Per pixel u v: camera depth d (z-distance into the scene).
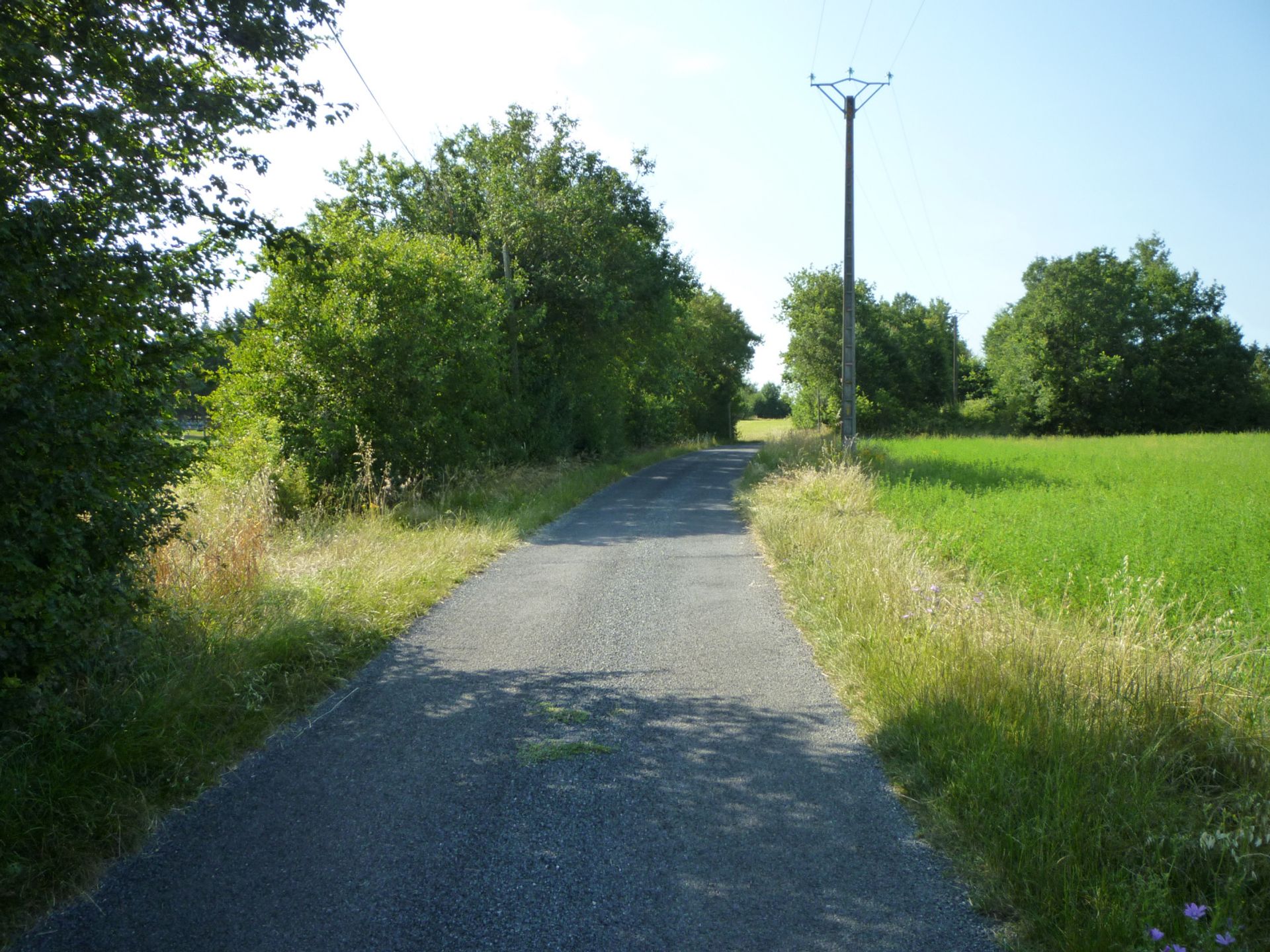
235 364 14.19
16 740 3.83
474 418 17.91
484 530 11.80
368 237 15.80
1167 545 8.11
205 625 5.68
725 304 66.69
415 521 12.72
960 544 9.40
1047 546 8.39
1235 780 3.71
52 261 4.02
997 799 3.54
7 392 3.51
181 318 4.76
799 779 4.02
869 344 48.78
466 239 24.28
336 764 4.27
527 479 18.78
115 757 3.88
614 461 29.45
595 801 3.81
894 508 12.73
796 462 20.84
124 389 4.46
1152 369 50.41
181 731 4.29
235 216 5.10
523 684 5.55
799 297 47.53
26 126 4.24
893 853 3.32
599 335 26.77
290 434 14.26
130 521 4.53
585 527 13.62
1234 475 17.98
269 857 3.34
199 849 3.41
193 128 4.87
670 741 4.53
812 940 2.75
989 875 3.10
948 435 46.56
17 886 3.06
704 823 3.59
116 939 2.80
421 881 3.14
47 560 4.09
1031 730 4.05
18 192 4.07
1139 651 4.71
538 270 24.58
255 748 4.48
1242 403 51.12
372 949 2.73
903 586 6.76
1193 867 2.99
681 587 8.68
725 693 5.33
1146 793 3.45
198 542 6.58
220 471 13.23
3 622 3.74
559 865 3.25
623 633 6.84
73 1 4.39
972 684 4.63
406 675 5.77
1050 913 2.78
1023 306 55.84
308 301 14.62
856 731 4.64
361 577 7.95
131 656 4.73
